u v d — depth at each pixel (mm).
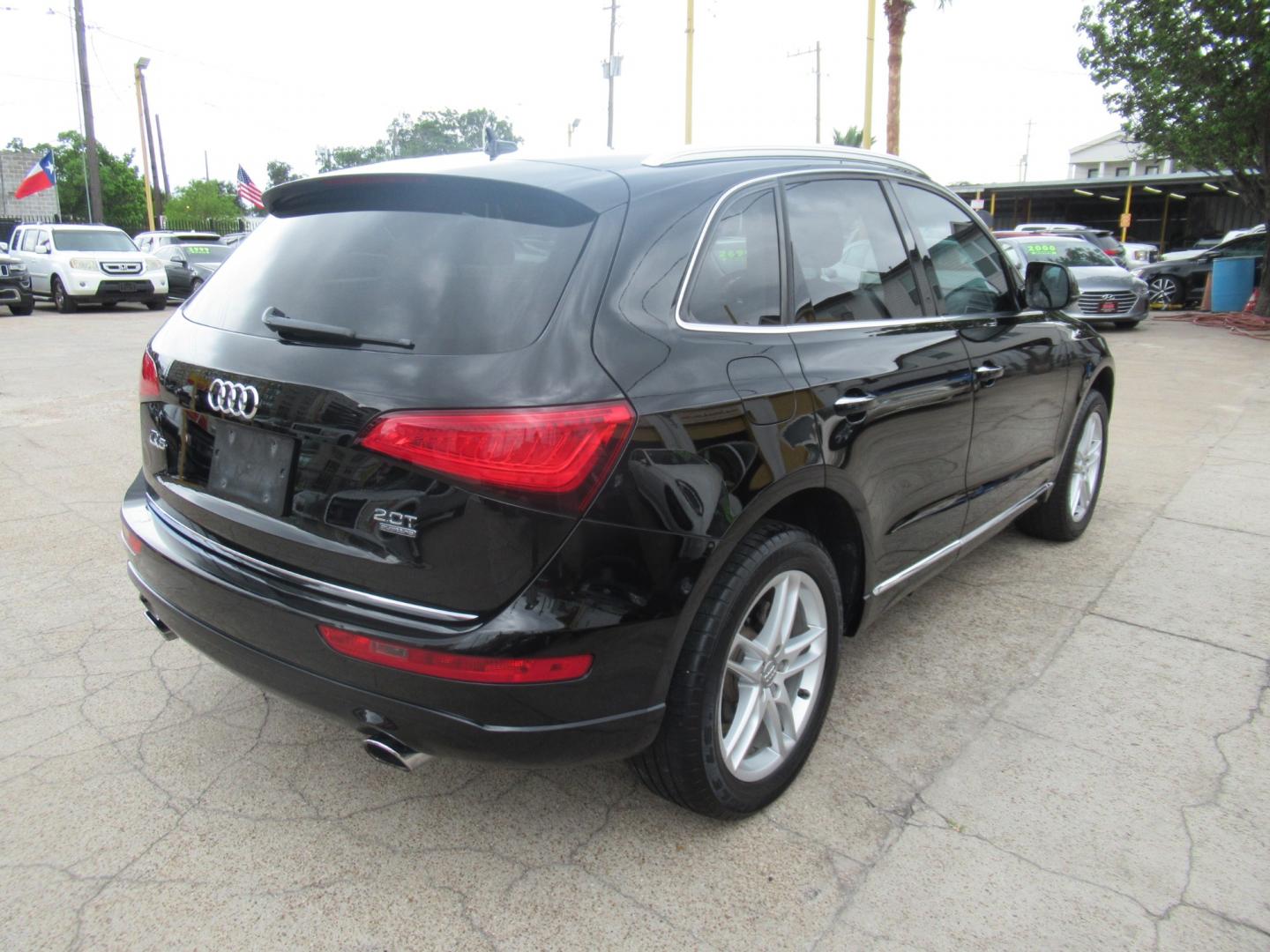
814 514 2791
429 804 2617
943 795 2664
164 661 3395
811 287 2707
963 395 3227
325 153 56094
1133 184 33031
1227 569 4398
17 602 3857
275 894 2266
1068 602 4004
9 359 10578
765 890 2291
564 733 2064
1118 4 15336
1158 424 7621
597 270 2127
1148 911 2223
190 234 22203
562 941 2129
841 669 3398
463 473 1929
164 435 2547
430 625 2008
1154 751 2885
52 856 2381
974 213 3742
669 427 2107
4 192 38938
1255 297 16234
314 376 2121
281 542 2193
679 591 2121
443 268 2191
